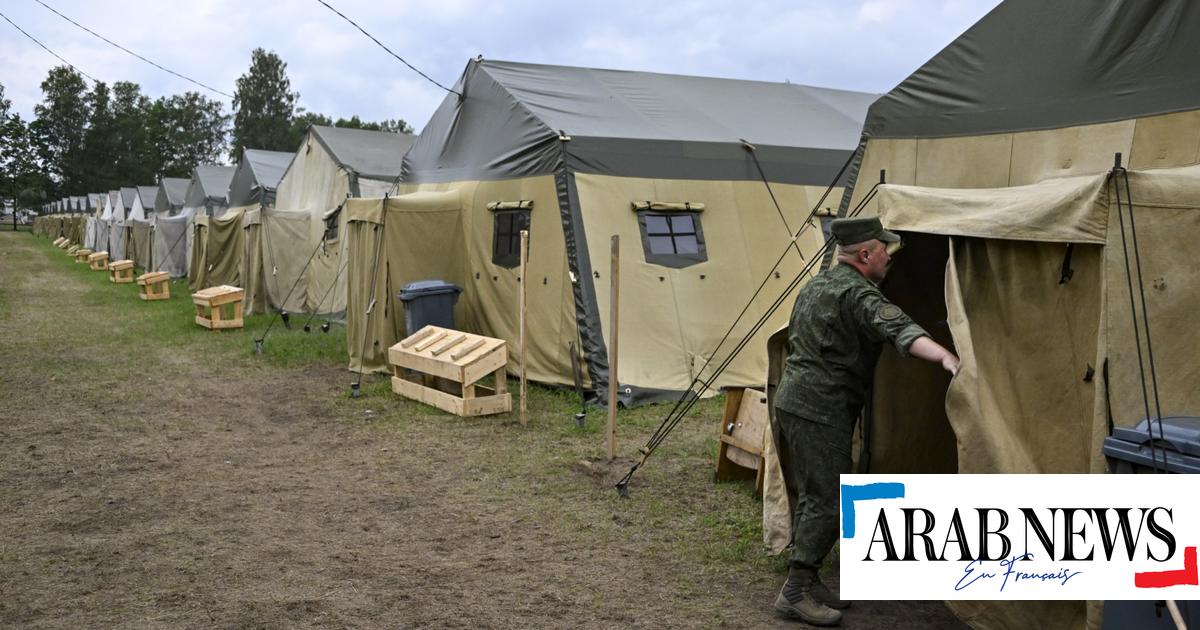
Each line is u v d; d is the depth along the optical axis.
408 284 11.14
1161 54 4.85
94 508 6.12
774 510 5.06
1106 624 3.39
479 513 6.09
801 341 4.30
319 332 15.15
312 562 5.16
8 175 80.62
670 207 10.48
